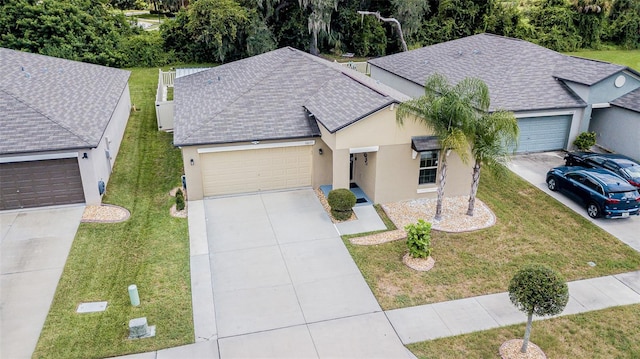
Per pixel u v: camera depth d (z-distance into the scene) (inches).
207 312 490.9
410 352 445.4
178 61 1633.9
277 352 441.4
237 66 1010.7
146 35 1632.6
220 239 624.1
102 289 518.3
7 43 1418.6
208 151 706.2
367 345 452.8
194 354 436.5
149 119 1083.9
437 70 1083.9
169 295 513.7
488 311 501.4
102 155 738.2
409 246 573.0
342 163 682.8
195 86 963.3
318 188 775.1
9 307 485.7
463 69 1048.2
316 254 594.9
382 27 1806.1
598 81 868.0
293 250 602.9
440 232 646.5
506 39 1148.5
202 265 568.7
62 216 652.7
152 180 790.5
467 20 1876.2
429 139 690.2
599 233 655.1
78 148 641.0
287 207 711.7
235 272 557.3
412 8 1673.2
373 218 681.6
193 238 624.4
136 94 1270.9
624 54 1850.4
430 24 1856.5
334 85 810.2
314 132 736.3
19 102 691.4
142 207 699.4
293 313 493.0
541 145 925.2
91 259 568.1
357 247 610.9
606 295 531.2
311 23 1584.6
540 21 1931.6
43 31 1449.3
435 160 720.3
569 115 907.4
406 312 498.0
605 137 932.0
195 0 1535.4
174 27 1621.6
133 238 616.1
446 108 596.4
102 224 642.2
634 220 690.8
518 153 917.8
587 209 705.0
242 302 507.2
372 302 511.8
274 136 719.1
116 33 1566.2
